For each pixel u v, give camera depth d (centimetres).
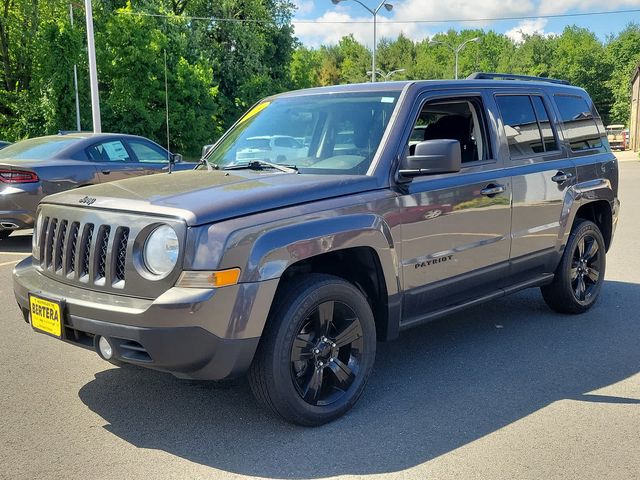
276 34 5028
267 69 4738
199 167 470
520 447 342
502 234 480
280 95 509
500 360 475
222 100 4403
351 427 366
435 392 416
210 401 403
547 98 555
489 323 568
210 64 4250
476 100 480
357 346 385
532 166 512
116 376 445
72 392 418
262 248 329
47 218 391
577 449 339
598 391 417
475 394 413
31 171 859
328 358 373
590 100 625
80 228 357
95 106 2133
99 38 3098
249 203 341
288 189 360
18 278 400
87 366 464
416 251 411
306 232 346
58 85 2848
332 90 472
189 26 4425
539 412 385
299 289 353
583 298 589
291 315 345
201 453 337
